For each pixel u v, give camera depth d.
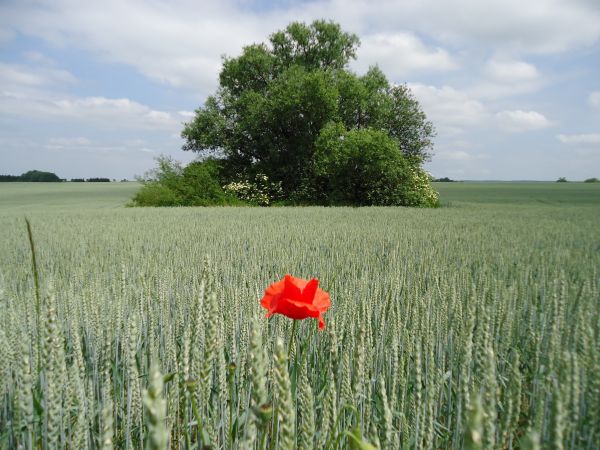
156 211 24.11
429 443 1.96
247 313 3.36
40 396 2.28
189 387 1.47
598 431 1.82
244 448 1.07
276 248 8.78
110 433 0.94
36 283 2.46
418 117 42.91
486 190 80.19
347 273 6.38
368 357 2.58
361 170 35.16
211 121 41.34
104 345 2.85
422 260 7.21
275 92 39.88
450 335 3.54
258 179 39.41
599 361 2.00
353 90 40.16
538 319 4.50
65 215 20.88
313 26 45.56
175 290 5.57
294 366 2.68
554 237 12.13
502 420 1.92
